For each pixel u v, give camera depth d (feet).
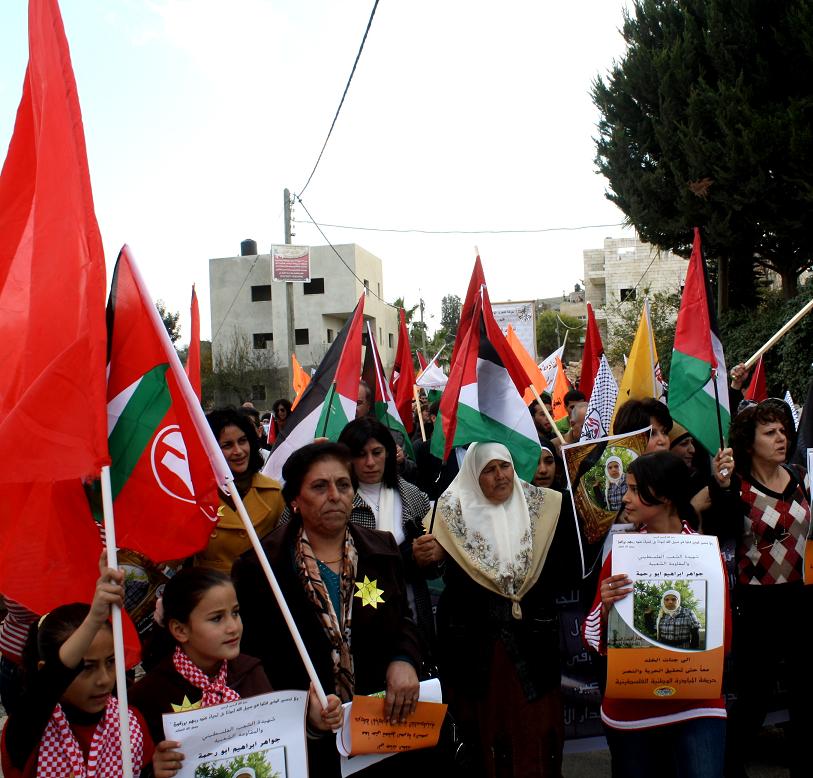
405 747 10.32
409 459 22.77
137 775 8.86
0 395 9.89
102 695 8.58
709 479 14.80
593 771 16.07
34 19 9.46
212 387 136.98
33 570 9.12
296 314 151.74
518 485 13.84
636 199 57.57
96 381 8.93
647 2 56.29
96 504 11.12
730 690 15.56
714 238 53.52
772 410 13.60
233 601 9.62
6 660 11.36
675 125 53.78
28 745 8.13
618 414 16.89
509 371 15.76
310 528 11.16
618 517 12.78
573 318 158.61
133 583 13.08
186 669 9.58
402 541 15.02
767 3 49.26
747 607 13.83
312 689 9.67
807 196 47.96
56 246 9.29
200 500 10.23
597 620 11.63
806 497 13.75
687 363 16.93
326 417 18.85
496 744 12.94
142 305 10.11
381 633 10.96
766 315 53.98
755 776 14.92
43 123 9.41
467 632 13.26
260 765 8.89
